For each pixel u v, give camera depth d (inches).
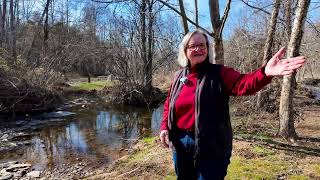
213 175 115.7
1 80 593.9
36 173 311.6
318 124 408.5
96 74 1362.0
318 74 1289.4
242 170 231.3
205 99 114.7
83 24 992.2
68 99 799.7
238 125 375.9
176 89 123.3
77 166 328.5
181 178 126.3
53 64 833.5
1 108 576.1
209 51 121.5
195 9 406.6
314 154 271.9
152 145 348.2
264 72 100.0
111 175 259.0
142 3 385.7
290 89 314.0
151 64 746.2
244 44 483.5
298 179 216.7
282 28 455.5
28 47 1050.7
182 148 122.2
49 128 515.5
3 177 301.1
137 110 689.6
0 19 1078.4
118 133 474.3
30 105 616.4
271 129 360.5
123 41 725.9
